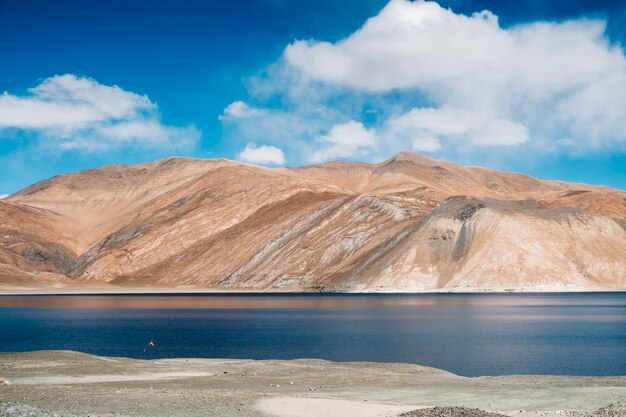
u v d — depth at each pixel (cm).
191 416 2930
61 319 11769
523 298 16388
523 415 3011
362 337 7788
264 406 3169
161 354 6391
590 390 3875
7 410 2825
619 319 10031
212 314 12656
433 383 4188
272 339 7681
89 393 3556
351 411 3038
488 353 6206
